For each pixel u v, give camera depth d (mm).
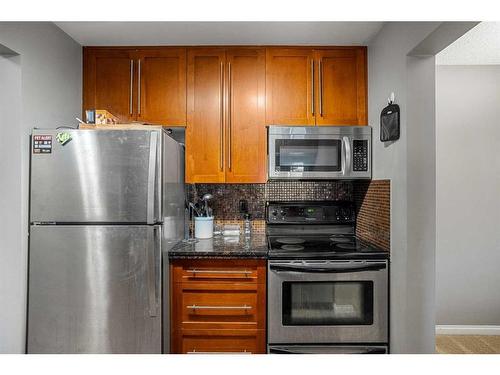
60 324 1756
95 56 2359
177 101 2361
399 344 1853
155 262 1749
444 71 2893
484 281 2893
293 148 2238
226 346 1991
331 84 2375
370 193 2281
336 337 1979
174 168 2094
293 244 2248
